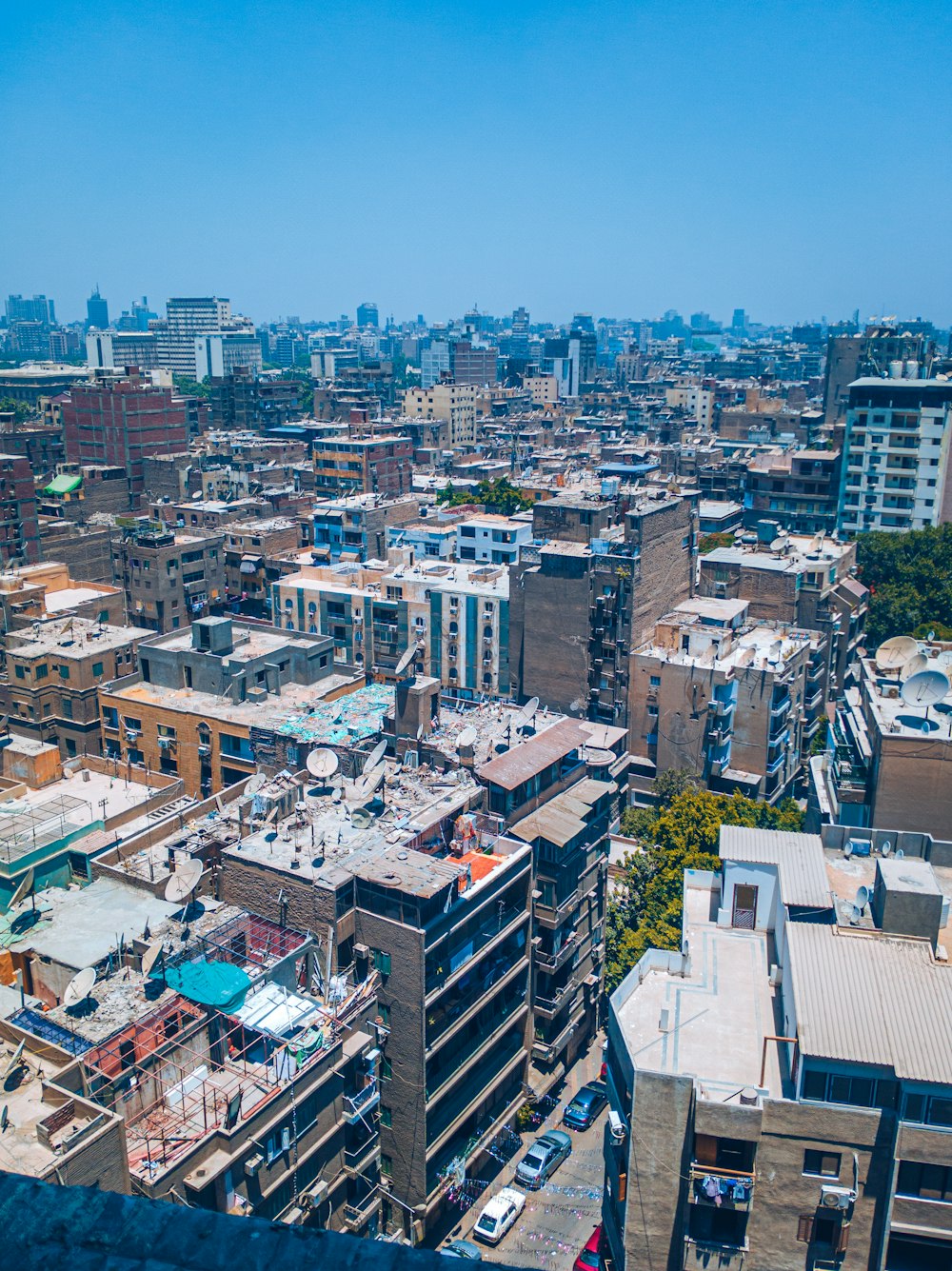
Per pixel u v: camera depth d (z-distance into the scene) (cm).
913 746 7350
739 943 5591
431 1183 6781
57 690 11306
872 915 5141
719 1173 4316
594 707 12506
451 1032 6712
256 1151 5147
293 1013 5609
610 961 8081
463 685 13362
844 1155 4231
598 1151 7762
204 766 10138
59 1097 4478
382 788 7619
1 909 7144
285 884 6456
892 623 15438
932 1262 4259
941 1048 4169
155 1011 5347
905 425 18712
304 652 11100
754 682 11444
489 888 6969
